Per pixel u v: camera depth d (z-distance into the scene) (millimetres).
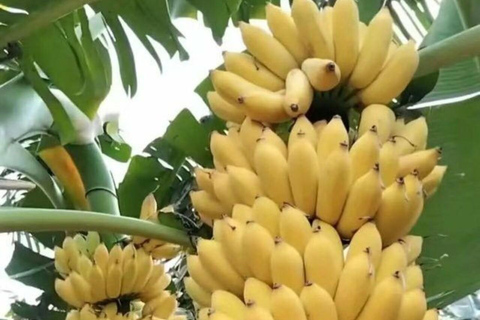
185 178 2838
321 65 1843
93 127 2947
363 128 1871
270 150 1831
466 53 1949
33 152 3238
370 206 1779
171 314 2688
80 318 2607
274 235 1806
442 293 2291
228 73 1907
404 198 1780
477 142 2268
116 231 2184
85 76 2525
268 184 1833
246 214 1843
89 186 2834
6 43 2244
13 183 2719
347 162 1775
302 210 1821
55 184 2852
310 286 1711
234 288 1841
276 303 1705
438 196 2264
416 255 1853
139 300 2666
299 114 1856
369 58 1886
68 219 2111
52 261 3285
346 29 1891
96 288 2594
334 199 1783
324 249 1738
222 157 1937
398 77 1879
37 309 3254
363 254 1725
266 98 1871
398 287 1698
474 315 3428
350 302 1710
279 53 1918
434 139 2283
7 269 3254
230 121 1976
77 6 2230
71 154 2871
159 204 2803
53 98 2516
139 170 2799
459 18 2346
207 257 1847
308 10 1897
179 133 2465
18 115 2781
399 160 1851
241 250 1802
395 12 2543
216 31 2342
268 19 1942
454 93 2258
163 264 2672
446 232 2256
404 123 1966
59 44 2477
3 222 2037
